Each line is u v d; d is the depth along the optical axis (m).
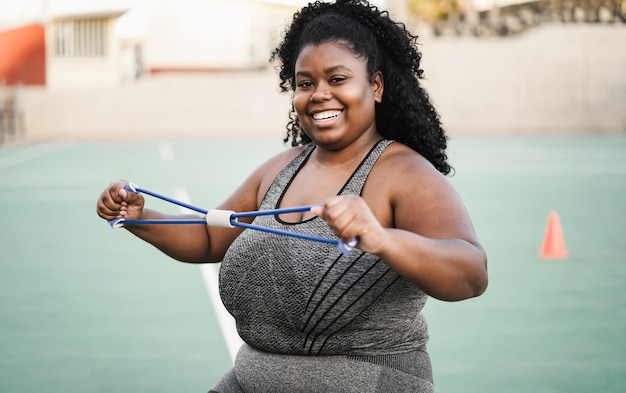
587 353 5.74
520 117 31.47
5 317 6.79
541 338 6.09
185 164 19.56
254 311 2.72
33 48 32.56
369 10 2.81
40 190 15.12
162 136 30.17
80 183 16.05
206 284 7.89
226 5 33.16
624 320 6.56
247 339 2.80
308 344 2.69
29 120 30.59
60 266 8.76
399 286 2.61
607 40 31.23
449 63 31.28
